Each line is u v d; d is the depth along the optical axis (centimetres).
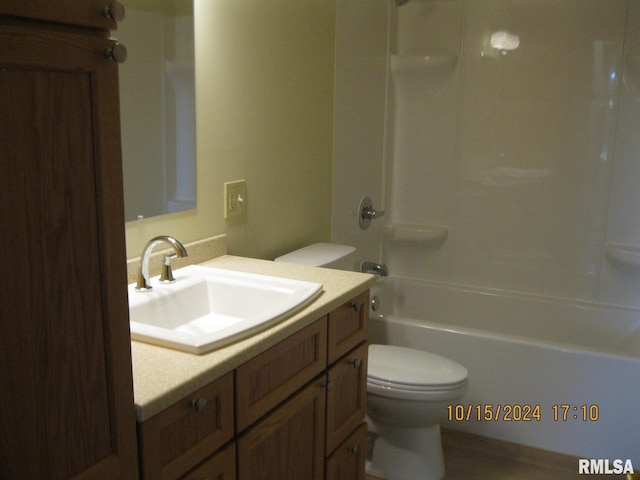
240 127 215
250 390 136
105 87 92
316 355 162
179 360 123
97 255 94
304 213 265
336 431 180
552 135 306
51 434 91
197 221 199
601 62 291
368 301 191
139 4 167
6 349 83
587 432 251
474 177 325
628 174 296
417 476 233
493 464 246
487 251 329
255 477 143
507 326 321
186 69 186
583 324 306
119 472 103
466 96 319
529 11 299
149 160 176
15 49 79
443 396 217
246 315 171
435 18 318
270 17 225
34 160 84
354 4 284
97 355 96
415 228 338
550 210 313
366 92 306
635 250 295
